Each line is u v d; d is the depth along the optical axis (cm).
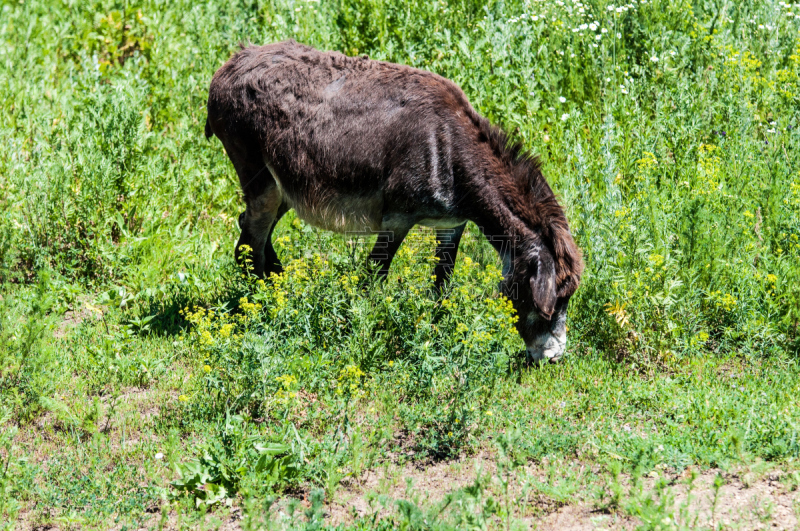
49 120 1645
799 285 1180
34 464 888
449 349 995
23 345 1038
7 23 2103
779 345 1146
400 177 1110
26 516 806
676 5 1862
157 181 1498
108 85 1742
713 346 1177
